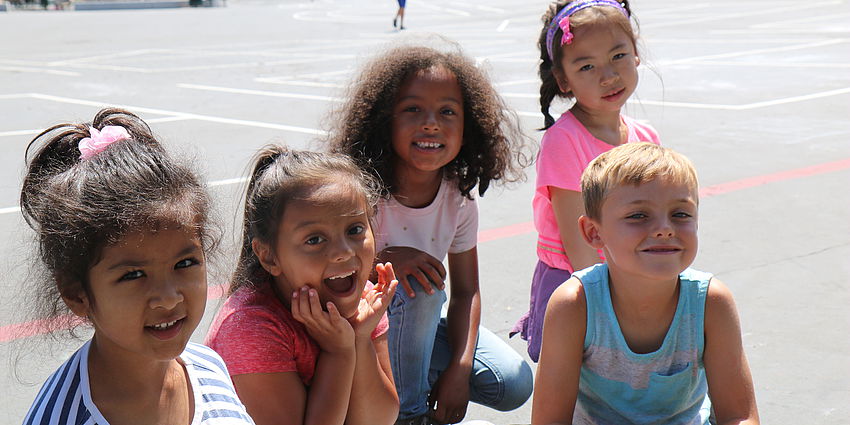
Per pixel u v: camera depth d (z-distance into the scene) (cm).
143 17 2764
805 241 481
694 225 213
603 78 301
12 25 2539
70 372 157
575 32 302
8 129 896
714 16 1925
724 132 768
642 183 211
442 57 286
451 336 296
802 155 675
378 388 234
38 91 1188
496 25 2002
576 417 241
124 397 156
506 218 550
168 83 1230
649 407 227
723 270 440
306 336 226
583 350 227
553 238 302
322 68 1341
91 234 144
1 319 341
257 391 216
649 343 223
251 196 228
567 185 294
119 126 168
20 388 320
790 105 879
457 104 283
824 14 1822
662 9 2178
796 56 1241
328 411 216
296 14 2708
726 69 1148
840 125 777
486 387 293
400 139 277
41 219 149
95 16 2858
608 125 314
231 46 1758
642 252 211
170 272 150
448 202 297
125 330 148
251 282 229
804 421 300
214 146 781
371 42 1738
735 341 221
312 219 215
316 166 223
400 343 275
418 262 275
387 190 280
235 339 218
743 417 222
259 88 1147
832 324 375
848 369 336
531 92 1025
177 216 148
